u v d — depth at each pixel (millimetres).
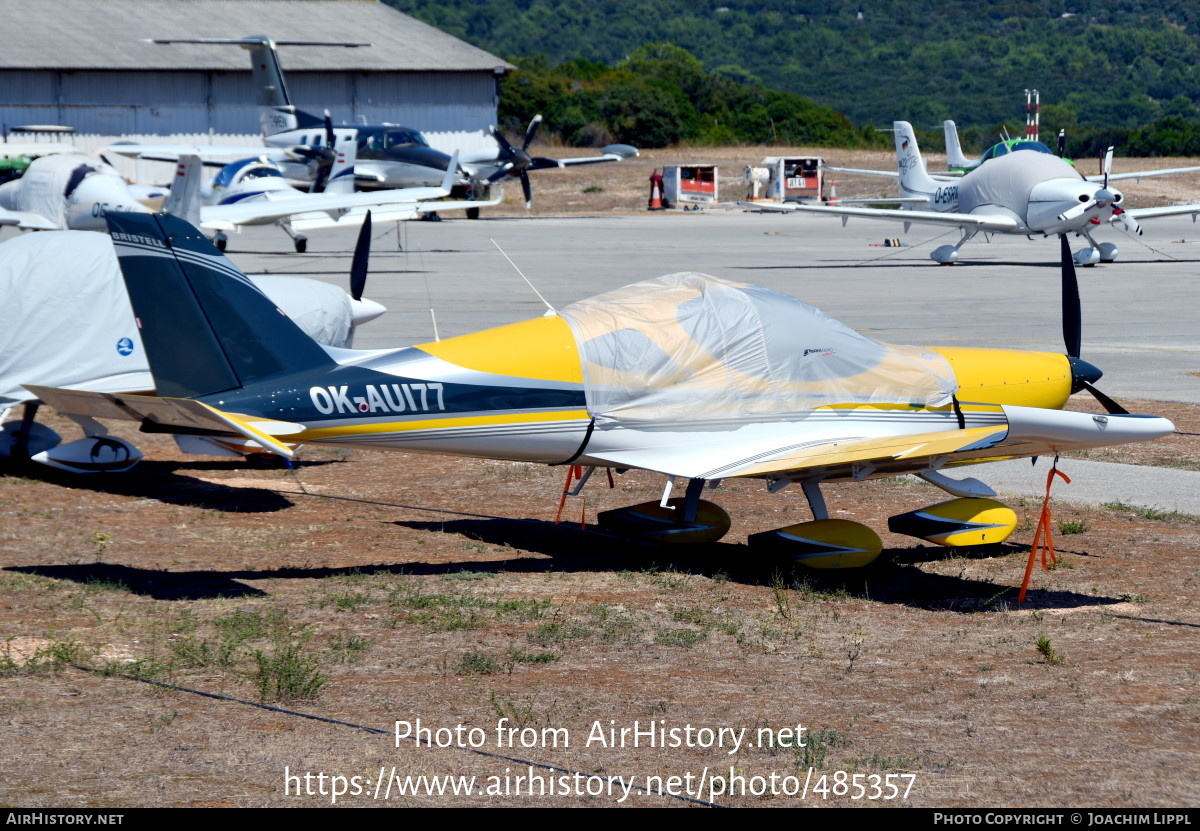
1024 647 14836
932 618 16141
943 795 10602
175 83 138500
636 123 185375
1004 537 18906
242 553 19141
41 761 10930
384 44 154250
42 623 15109
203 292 17156
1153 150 185000
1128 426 17766
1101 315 51438
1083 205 69062
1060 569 18531
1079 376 20359
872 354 18922
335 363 17469
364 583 17438
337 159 77750
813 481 18953
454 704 12672
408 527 21141
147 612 15750
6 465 24672
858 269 70750
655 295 18719
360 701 12711
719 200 137000
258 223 68750
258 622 15367
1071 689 13297
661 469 17719
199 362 17266
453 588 17281
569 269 70000
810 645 14875
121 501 22531
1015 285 62531
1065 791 10688
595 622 15672
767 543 18422
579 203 133625
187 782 10602
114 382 23250
